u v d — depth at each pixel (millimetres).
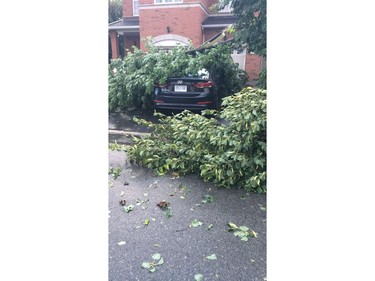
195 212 2115
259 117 2381
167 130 3000
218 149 2631
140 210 2150
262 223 1963
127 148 3037
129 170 2832
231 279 1554
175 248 1764
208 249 1746
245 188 2416
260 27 2533
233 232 1886
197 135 2639
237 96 2496
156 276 1577
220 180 2510
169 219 2039
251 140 2406
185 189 2453
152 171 2812
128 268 1640
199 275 1573
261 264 1646
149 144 2922
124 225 1984
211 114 2803
